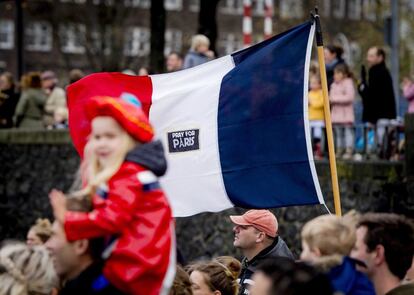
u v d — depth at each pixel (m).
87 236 5.43
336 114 18.06
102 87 8.84
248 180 8.95
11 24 60.84
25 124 22.98
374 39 47.53
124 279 5.49
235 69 9.09
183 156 9.05
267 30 29.03
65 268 5.57
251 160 8.96
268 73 9.03
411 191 17.05
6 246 6.19
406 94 18.48
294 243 18.19
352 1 56.50
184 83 9.10
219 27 65.44
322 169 17.91
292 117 8.95
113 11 46.84
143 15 56.56
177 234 19.75
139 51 51.34
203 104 9.05
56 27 48.59
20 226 23.27
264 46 9.12
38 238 7.53
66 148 22.58
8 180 23.47
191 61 18.52
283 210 18.20
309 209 18.09
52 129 22.62
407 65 45.50
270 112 8.98
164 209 5.56
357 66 46.56
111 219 5.40
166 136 9.05
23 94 22.89
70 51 58.09
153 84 9.08
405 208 17.23
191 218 19.58
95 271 5.54
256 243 9.16
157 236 5.52
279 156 8.95
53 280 6.10
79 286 5.55
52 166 22.81
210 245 19.33
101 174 5.46
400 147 18.08
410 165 17.08
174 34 62.03
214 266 8.43
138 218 5.52
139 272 5.48
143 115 5.58
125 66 48.78
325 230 5.98
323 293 5.10
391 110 17.78
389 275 6.30
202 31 25.05
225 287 8.38
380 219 6.33
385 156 17.89
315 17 9.05
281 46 9.05
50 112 22.98
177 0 62.19
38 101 22.94
